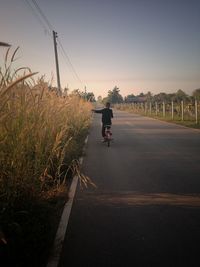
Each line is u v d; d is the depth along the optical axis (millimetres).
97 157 12289
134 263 4395
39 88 7297
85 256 4598
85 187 8039
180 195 7348
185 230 5457
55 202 6609
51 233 4867
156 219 5934
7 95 4996
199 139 17609
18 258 4109
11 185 4758
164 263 4387
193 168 10156
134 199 7082
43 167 5973
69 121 14039
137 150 13977
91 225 5672
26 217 4797
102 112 15797
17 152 4969
